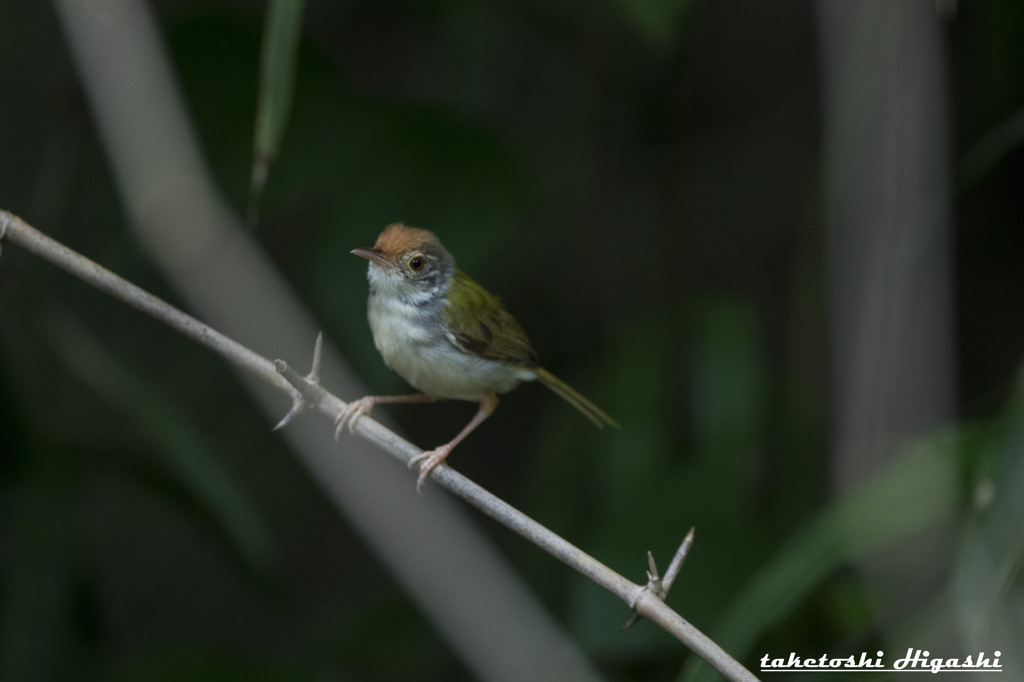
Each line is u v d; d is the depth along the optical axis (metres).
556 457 11.16
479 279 11.27
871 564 8.38
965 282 11.89
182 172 8.11
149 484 9.80
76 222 10.77
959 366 11.70
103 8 7.63
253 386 9.27
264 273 9.05
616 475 9.91
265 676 9.09
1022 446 6.62
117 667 9.61
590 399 10.77
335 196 9.66
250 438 12.45
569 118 11.97
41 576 9.68
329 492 9.30
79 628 9.82
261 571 9.41
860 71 8.52
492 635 8.84
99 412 11.18
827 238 9.51
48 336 9.45
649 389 10.39
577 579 10.42
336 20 11.85
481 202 9.61
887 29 8.38
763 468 10.37
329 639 10.21
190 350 12.23
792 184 12.29
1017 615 6.87
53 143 10.84
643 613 5.80
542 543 6.18
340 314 9.53
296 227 11.34
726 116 12.32
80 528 10.54
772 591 7.34
